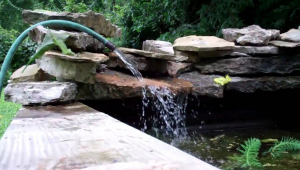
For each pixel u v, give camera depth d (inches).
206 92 141.5
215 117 152.6
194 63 154.5
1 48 373.4
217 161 102.5
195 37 171.0
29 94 95.2
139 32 318.0
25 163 35.0
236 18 242.7
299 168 95.5
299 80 159.3
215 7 252.1
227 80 145.2
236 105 162.2
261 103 169.0
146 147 40.1
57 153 39.4
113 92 114.3
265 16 264.1
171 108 130.3
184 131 138.6
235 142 125.2
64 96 98.2
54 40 82.1
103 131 54.6
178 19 280.8
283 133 140.4
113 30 151.6
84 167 32.8
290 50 162.4
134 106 133.3
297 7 244.7
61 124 64.2
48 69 112.0
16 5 608.4
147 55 130.7
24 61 348.2
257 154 107.0
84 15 117.2
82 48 111.9
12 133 54.6
